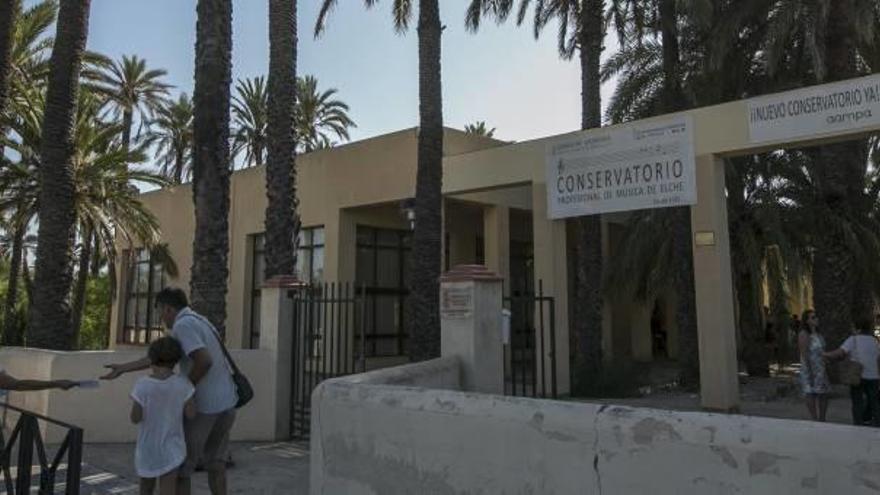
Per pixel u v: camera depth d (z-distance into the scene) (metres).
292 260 14.49
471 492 4.36
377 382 6.10
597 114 17.03
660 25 17.27
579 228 16.83
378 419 5.09
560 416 3.96
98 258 23.44
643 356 26.31
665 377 19.72
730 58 17.30
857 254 16.64
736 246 17.77
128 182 21.83
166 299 5.80
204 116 10.26
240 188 23.27
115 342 28.70
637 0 17.83
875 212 21.55
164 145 43.31
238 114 40.97
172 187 26.05
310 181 20.98
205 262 10.07
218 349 5.79
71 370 9.73
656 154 13.29
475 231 22.19
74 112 13.15
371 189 19.16
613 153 13.85
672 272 18.27
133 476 7.80
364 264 20.50
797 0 14.31
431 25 15.59
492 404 4.35
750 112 12.30
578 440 3.84
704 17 14.33
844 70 15.92
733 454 3.26
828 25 15.87
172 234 26.72
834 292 16.34
